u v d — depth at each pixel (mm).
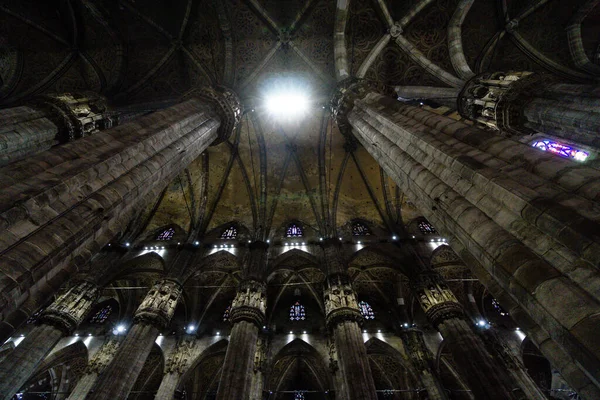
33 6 15273
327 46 18188
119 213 7480
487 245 5508
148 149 9273
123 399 11922
